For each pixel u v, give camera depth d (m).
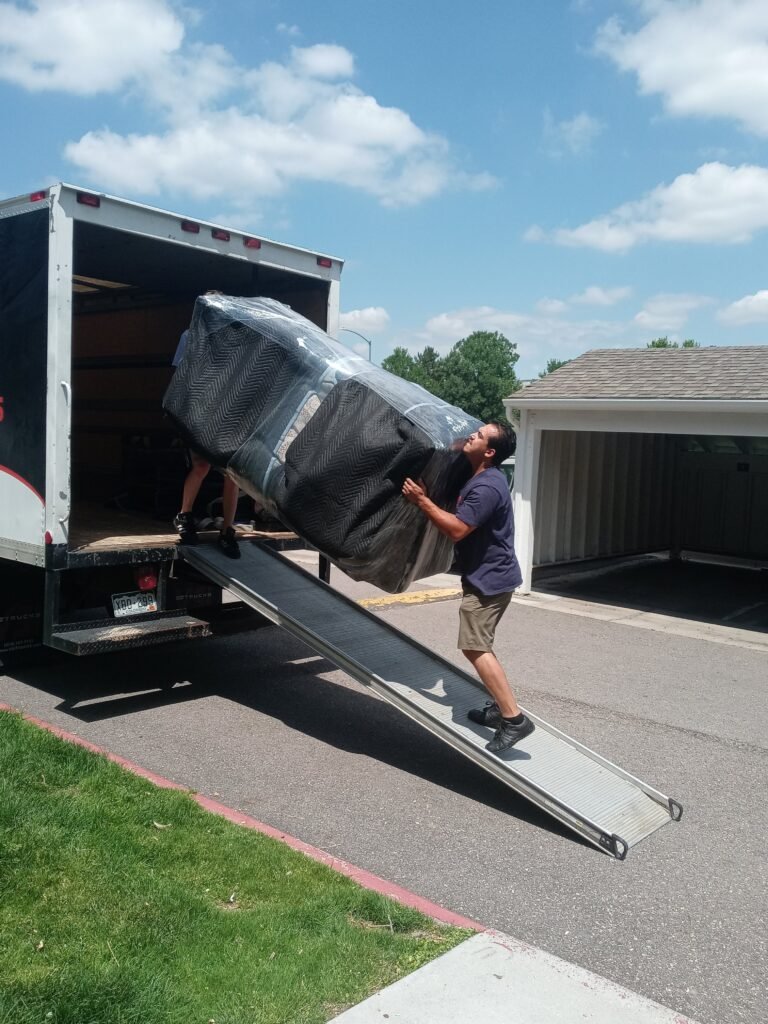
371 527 4.82
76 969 2.96
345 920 3.48
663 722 6.66
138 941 3.17
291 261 6.80
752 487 15.87
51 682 6.72
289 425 5.17
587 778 4.93
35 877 3.54
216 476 7.52
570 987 3.16
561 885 4.05
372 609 10.26
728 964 3.47
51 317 5.39
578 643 9.30
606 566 15.73
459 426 5.05
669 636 9.94
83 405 9.41
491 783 5.21
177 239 6.04
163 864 3.80
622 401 10.98
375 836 4.44
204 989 2.95
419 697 5.30
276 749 5.55
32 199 5.50
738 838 4.68
